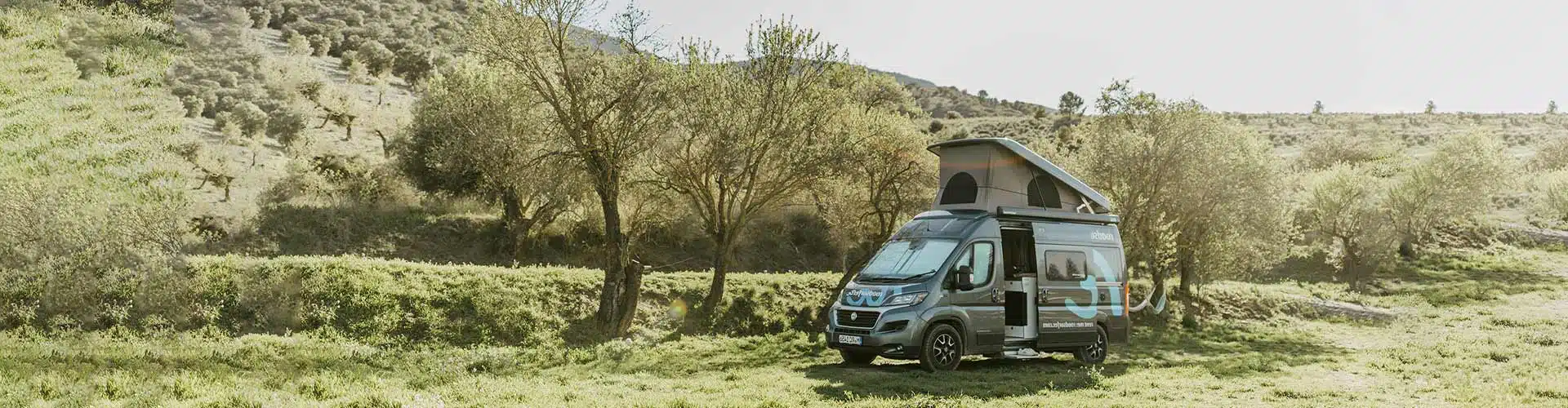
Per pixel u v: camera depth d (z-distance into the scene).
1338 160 75.81
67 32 49.22
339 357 15.59
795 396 11.77
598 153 22.06
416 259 39.19
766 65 22.97
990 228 15.39
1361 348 23.14
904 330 14.29
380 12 137.88
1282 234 31.53
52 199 23.03
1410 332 27.31
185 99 55.97
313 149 54.44
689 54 22.91
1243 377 15.44
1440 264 46.47
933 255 15.12
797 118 23.11
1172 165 27.42
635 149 22.41
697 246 45.06
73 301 18.78
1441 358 18.34
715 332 23.73
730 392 12.11
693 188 24.72
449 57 98.38
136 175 33.06
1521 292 37.72
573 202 25.08
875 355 15.56
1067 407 11.01
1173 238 27.08
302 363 14.57
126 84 45.72
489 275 23.55
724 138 22.72
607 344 19.75
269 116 59.72
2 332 17.11
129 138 37.06
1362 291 39.28
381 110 73.81
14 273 19.03
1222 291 33.41
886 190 30.19
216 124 56.34
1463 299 35.81
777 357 17.94
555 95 21.80
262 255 36.12
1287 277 43.41
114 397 10.71
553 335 21.36
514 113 23.89
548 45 21.84
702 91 22.84
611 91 22.08
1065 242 16.41
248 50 84.38
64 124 35.25
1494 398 12.13
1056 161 30.52
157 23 67.81
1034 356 17.50
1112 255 17.38
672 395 11.73
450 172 39.94
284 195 42.50
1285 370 16.94
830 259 46.19
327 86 76.12
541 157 22.44
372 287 21.56
